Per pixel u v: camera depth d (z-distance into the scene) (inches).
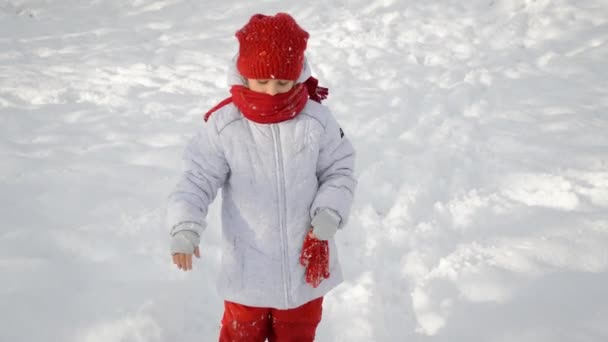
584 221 122.1
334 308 110.5
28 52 246.7
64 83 212.5
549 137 158.4
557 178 138.9
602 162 143.6
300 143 81.0
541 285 105.7
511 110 175.2
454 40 233.6
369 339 103.3
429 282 112.2
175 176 153.0
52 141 170.9
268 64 73.8
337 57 228.1
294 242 82.8
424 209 137.4
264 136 80.3
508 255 115.0
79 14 301.6
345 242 130.4
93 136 174.9
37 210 137.2
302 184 81.9
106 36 269.4
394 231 130.1
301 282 84.0
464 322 100.7
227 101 83.3
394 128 174.1
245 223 82.7
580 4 241.8
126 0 321.1
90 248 124.0
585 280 105.7
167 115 188.4
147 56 242.4
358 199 143.2
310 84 85.1
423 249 123.2
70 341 99.6
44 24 286.0
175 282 114.6
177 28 277.7
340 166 84.9
